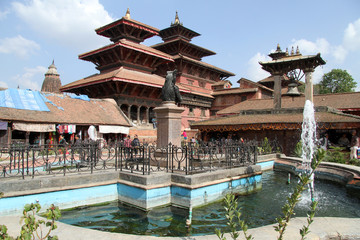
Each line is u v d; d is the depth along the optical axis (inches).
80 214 321.1
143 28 1571.1
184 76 1947.6
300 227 202.4
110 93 1379.2
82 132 1007.6
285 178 588.1
